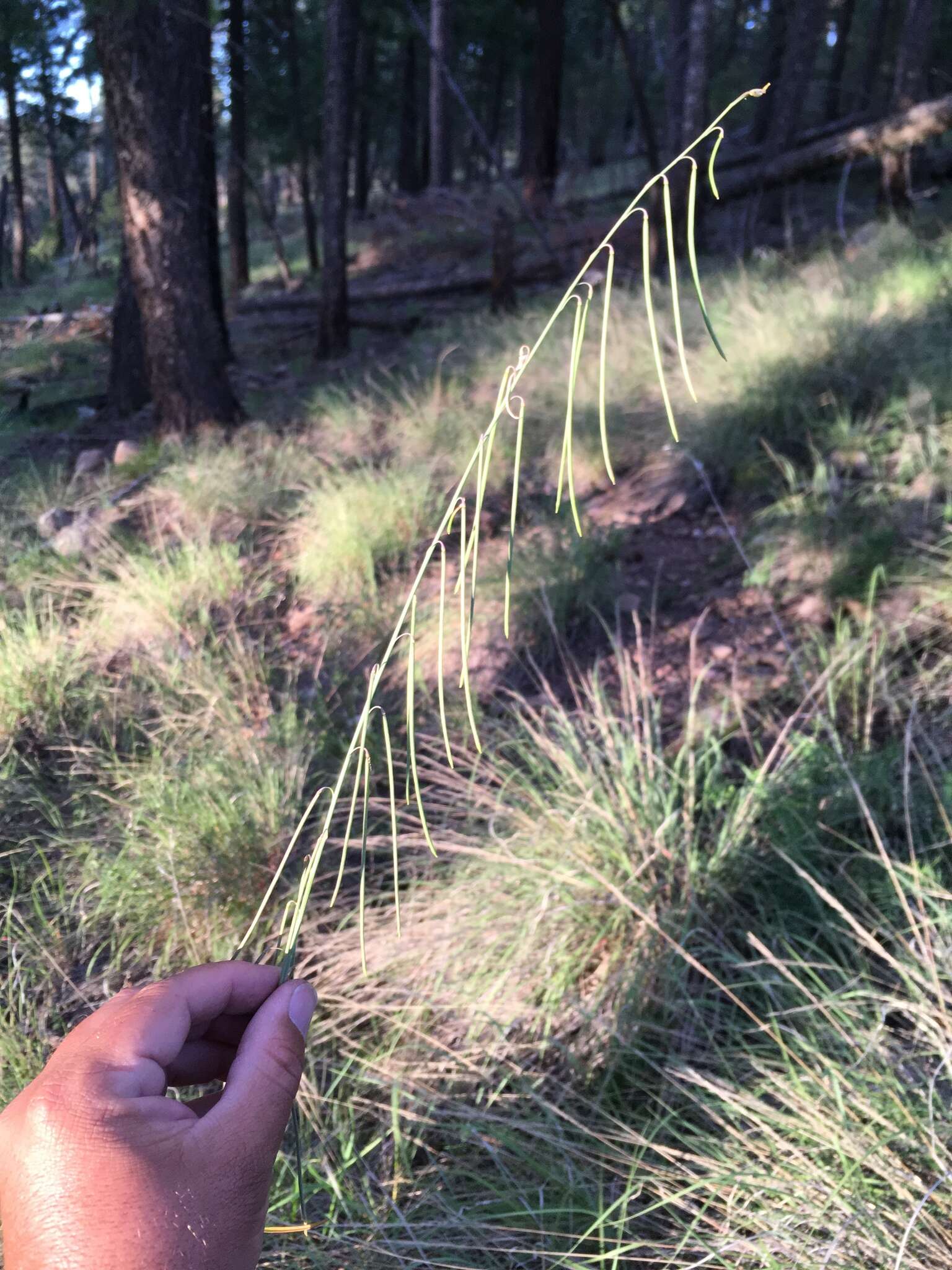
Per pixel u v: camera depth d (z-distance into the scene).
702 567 4.15
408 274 13.74
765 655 3.44
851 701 3.05
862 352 4.94
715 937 2.27
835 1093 1.69
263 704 3.56
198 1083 0.89
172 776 3.02
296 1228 1.03
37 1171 0.68
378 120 22.36
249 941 2.45
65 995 2.45
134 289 7.01
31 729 3.48
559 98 15.16
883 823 2.48
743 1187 1.62
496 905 2.38
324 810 2.83
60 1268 0.64
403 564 4.58
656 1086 1.99
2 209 34.41
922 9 9.24
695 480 4.72
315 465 5.87
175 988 0.85
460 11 20.52
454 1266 1.62
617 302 7.20
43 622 4.11
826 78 19.19
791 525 3.93
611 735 2.93
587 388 5.73
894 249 7.25
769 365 5.03
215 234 9.47
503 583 3.89
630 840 2.44
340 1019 2.15
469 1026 2.18
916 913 2.17
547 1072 2.08
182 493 5.52
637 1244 1.54
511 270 9.68
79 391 9.92
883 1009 1.86
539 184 15.08
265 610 4.43
